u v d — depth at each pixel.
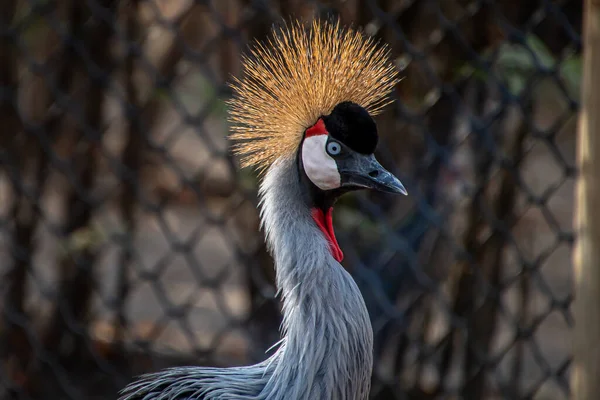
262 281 12.15
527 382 14.64
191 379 8.33
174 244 12.56
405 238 12.41
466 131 11.70
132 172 12.83
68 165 13.06
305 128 7.99
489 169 11.51
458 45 11.34
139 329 16.00
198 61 11.62
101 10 12.50
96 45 13.51
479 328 12.55
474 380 12.74
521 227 14.00
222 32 11.48
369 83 8.13
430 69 10.73
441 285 12.83
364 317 7.77
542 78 10.37
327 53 8.06
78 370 14.84
